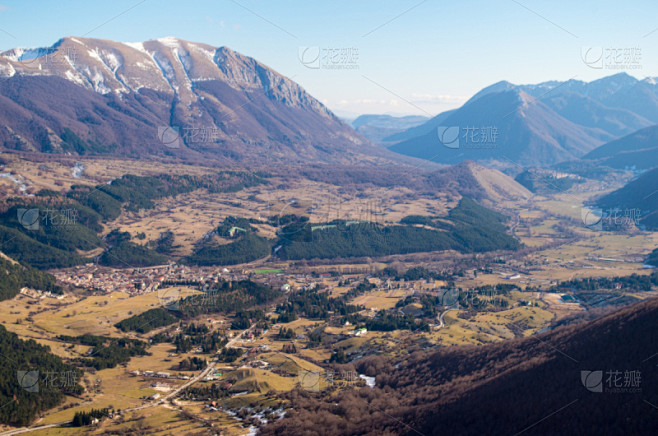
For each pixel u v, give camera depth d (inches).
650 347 5300.2
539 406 5059.1
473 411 5344.5
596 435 4488.2
